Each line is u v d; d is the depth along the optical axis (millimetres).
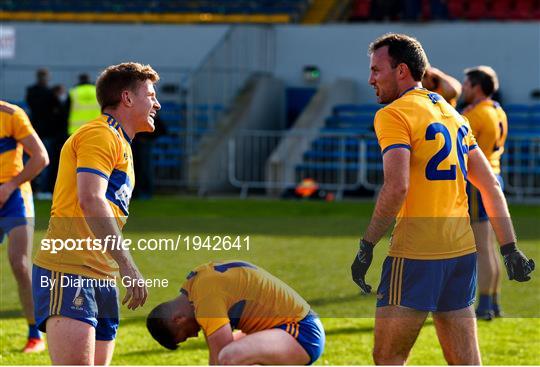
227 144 66750
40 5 81500
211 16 78812
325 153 64438
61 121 56594
